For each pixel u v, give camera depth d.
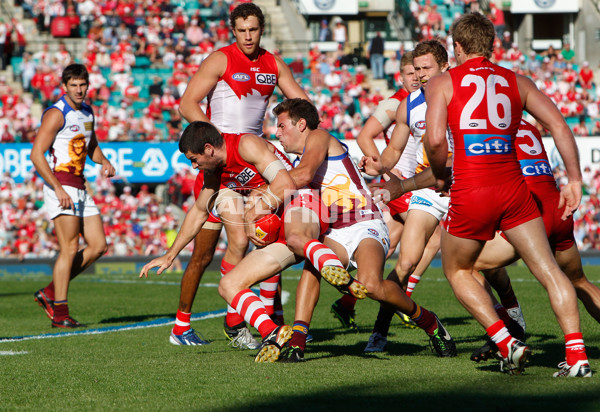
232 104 21.75
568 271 16.41
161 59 86.25
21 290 44.28
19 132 72.88
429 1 100.75
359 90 83.69
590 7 105.19
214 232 21.20
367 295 16.50
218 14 93.19
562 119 14.48
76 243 27.73
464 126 14.51
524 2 104.75
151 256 62.12
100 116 75.62
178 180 70.31
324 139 17.33
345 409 11.93
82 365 17.27
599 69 98.56
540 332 22.02
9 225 65.44
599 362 16.05
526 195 14.51
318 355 18.36
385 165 21.66
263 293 21.52
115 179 69.31
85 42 88.12
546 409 11.59
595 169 71.69
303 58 91.75
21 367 17.08
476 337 21.56
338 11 99.75
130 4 89.56
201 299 36.44
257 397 13.02
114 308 33.31
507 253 16.73
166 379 14.97
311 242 16.12
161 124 76.62
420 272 24.56
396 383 14.05
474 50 14.91
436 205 20.91
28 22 89.94
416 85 23.16
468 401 12.32
